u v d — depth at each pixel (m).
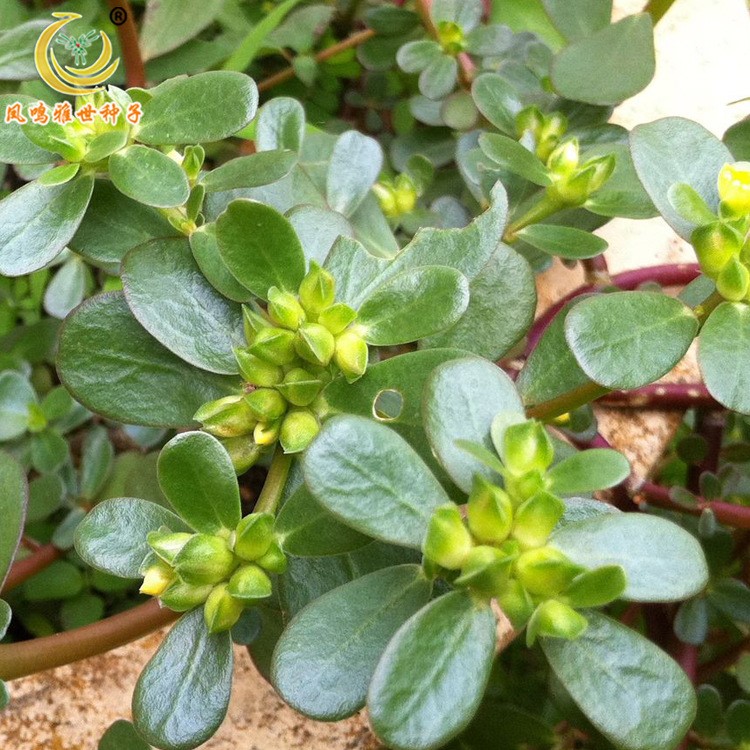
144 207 0.16
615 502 0.22
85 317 0.14
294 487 0.14
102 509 0.13
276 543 0.12
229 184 0.15
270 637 0.18
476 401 0.12
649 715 0.11
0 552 0.14
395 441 0.11
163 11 0.26
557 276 0.25
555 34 0.30
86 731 0.20
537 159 0.18
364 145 0.20
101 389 0.14
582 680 0.11
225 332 0.14
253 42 0.27
